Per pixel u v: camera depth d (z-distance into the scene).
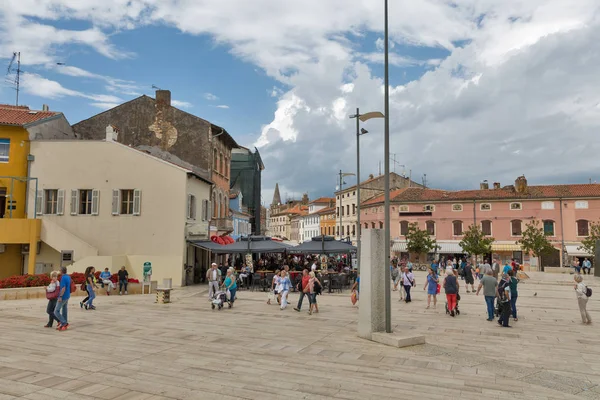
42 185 28.75
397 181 72.62
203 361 10.18
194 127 36.34
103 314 17.22
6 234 25.83
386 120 12.91
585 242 47.22
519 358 10.73
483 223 56.06
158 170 28.95
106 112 36.53
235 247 27.45
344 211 76.75
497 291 15.32
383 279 13.28
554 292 27.70
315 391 8.16
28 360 10.15
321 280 26.75
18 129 28.67
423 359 10.50
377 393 8.09
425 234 54.50
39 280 22.27
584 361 10.52
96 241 28.52
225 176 41.56
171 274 28.08
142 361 10.14
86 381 8.61
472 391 8.28
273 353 10.98
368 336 12.70
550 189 55.09
